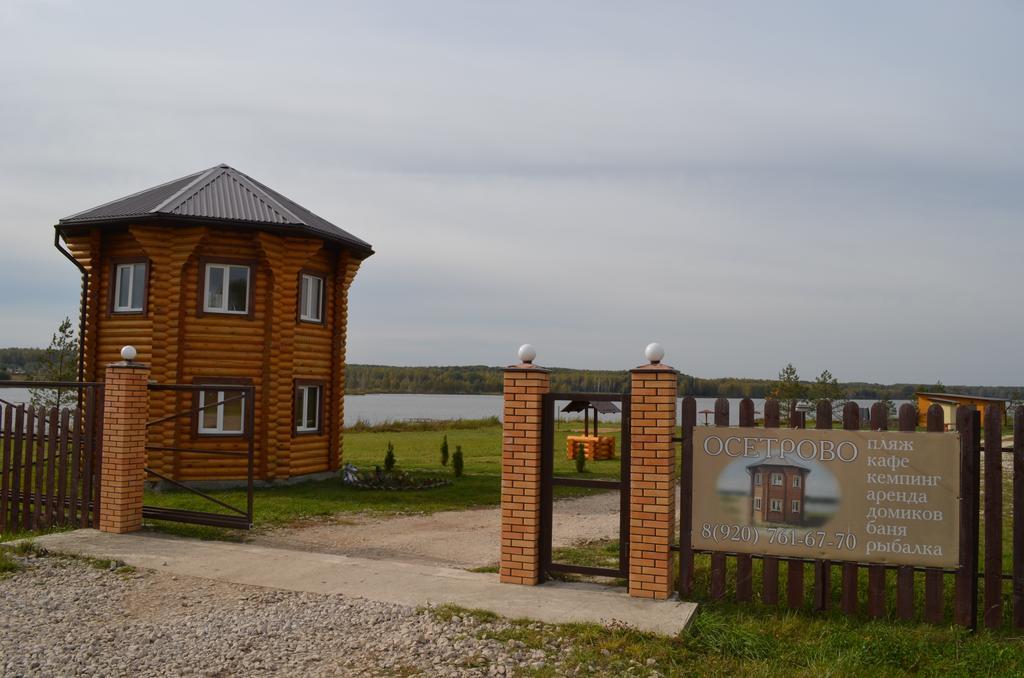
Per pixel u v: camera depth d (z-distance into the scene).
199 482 15.69
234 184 17.91
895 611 6.76
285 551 9.06
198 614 6.76
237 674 5.49
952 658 5.74
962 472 6.46
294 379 16.75
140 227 15.61
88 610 6.87
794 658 5.79
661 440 7.21
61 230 16.62
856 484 6.69
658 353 7.30
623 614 6.65
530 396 7.68
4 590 7.45
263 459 16.14
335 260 18.27
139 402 10.32
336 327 18.17
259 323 16.36
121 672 5.51
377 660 5.74
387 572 8.13
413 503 14.16
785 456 6.89
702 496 7.12
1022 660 5.67
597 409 24.20
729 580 7.88
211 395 15.97
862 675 5.44
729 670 5.57
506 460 7.75
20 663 5.62
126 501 10.10
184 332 15.84
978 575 6.52
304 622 6.53
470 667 5.57
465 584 7.67
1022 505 6.41
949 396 30.97
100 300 16.58
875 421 6.73
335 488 16.03
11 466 10.99
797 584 6.86
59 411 10.60
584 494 15.91
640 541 7.24
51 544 9.27
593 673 5.48
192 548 9.16
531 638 6.09
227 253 16.22
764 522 6.93
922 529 6.52
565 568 7.65
